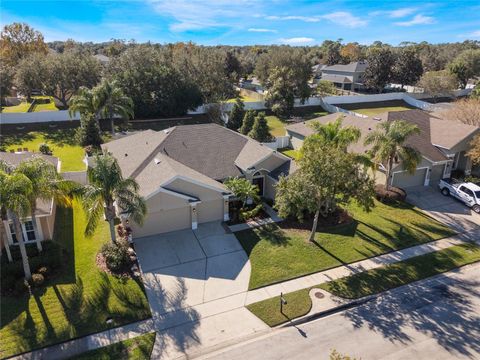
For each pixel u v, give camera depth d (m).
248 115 46.50
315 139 25.91
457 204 29.06
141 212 19.48
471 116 39.22
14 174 16.09
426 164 31.77
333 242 23.14
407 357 14.80
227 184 26.23
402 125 27.64
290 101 59.88
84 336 15.40
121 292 18.05
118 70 53.62
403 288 19.20
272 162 28.80
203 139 30.36
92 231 18.64
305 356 14.74
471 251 22.75
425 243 23.52
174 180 22.92
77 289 18.11
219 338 15.59
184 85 55.41
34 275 18.25
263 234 23.84
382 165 30.89
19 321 16.02
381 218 26.50
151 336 15.52
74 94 55.50
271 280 19.42
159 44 106.88
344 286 19.16
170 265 20.42
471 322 16.83
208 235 23.58
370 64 77.06
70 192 18.95
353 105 69.25
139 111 52.88
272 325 16.39
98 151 38.78
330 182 20.11
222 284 19.02
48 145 41.50
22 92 53.03
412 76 76.88
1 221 18.81
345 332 16.12
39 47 83.06
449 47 158.25
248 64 100.31
